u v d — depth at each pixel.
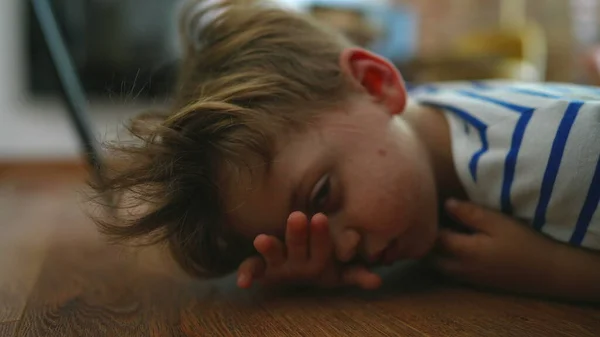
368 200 0.57
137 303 0.60
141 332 0.51
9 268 0.78
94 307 0.59
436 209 0.63
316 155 0.57
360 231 0.58
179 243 0.63
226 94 0.59
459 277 0.64
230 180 0.57
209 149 0.58
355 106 0.61
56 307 0.59
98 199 0.63
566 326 0.49
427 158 0.65
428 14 2.27
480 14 2.27
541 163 0.57
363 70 0.65
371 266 0.63
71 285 0.68
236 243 0.63
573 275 0.57
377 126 0.61
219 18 0.72
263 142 0.56
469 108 0.66
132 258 0.79
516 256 0.59
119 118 0.70
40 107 2.55
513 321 0.51
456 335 0.47
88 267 0.77
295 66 0.64
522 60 1.83
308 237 0.57
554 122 0.58
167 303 0.60
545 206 0.57
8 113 2.54
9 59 2.50
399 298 0.60
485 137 0.62
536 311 0.54
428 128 0.68
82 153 1.00
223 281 0.69
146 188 0.59
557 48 2.01
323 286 0.63
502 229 0.60
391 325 0.50
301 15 0.73
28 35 2.50
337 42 0.71
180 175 0.58
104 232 0.61
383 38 1.94
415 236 0.61
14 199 1.60
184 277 0.71
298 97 0.60
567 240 0.57
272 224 0.58
